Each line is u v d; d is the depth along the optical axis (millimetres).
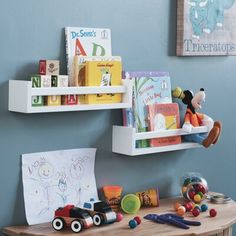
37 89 2674
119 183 3115
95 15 2951
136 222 2803
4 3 2695
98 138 3023
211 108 3473
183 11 3232
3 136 2738
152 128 3135
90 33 2928
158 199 3139
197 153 3432
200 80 3404
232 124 3594
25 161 2793
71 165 2932
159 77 3195
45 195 2846
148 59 3166
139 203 3023
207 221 2932
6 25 2709
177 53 3262
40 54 2803
